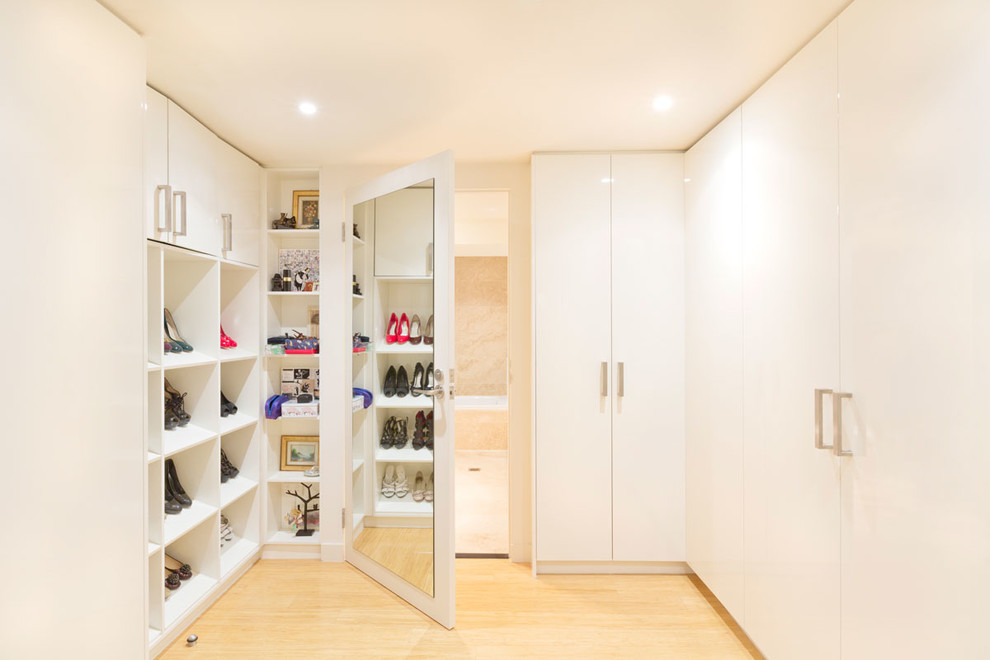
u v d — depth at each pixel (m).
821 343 1.64
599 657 2.12
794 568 1.80
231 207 2.73
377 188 2.79
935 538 1.22
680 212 2.87
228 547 2.94
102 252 1.50
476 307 6.16
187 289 2.61
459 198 3.86
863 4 1.44
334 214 3.08
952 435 1.17
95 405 1.47
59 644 1.37
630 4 1.55
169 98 2.19
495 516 3.87
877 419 1.40
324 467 3.06
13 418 1.23
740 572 2.20
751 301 2.11
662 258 2.87
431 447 2.54
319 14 1.59
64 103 1.37
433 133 2.61
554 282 2.88
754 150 2.08
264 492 3.08
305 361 3.27
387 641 2.23
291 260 3.28
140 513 1.65
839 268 1.55
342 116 2.40
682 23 1.64
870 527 1.42
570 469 2.88
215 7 1.55
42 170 1.31
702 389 2.62
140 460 1.66
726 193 2.35
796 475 1.79
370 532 2.87
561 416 2.88
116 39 1.55
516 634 2.29
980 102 1.10
